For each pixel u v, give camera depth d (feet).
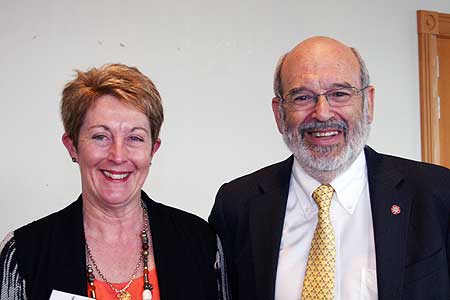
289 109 5.09
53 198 8.29
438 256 4.60
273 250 5.17
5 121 8.03
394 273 4.63
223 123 9.35
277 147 9.77
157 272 4.86
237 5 9.43
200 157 9.19
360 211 5.08
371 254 4.88
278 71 5.31
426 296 4.54
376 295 4.74
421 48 11.00
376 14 10.63
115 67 4.75
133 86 4.65
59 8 8.28
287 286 5.06
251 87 9.55
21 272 4.66
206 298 5.00
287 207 5.39
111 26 8.57
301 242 5.17
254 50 9.57
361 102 5.04
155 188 8.87
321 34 10.14
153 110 4.74
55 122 8.28
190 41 9.09
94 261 4.81
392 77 10.78
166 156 8.94
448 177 4.98
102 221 4.87
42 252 4.74
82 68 8.39
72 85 4.70
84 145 4.65
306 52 5.03
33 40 8.15
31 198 8.16
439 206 4.79
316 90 4.92
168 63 8.94
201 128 9.19
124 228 4.93
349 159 5.03
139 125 4.66
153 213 5.16
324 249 4.96
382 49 10.69
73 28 8.35
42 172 8.23
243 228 5.47
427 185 4.90
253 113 9.58
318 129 4.94
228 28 9.37
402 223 4.80
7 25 8.04
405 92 10.91
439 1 11.21
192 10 9.09
